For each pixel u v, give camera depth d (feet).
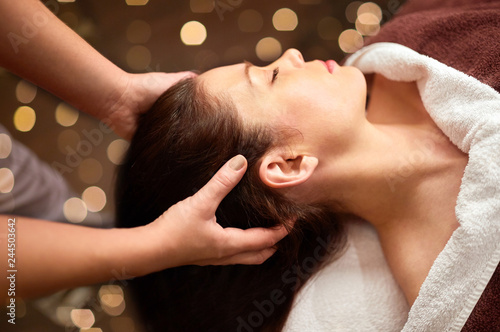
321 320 2.78
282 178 2.50
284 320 2.88
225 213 2.59
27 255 2.10
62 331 4.24
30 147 4.87
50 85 2.83
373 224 2.89
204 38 5.27
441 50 2.92
